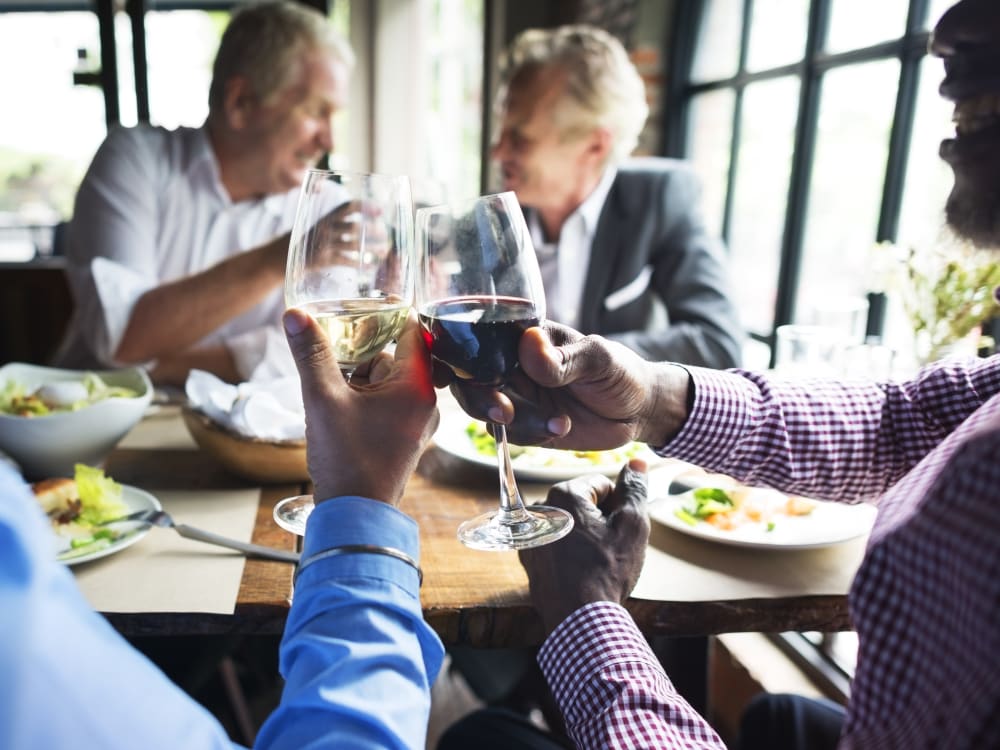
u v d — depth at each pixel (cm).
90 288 166
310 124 189
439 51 382
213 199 193
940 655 42
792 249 231
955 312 114
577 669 66
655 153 315
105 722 30
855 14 203
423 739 47
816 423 88
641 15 299
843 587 78
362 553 51
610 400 79
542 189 198
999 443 41
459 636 73
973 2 67
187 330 155
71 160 305
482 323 65
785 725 101
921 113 183
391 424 57
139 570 78
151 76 301
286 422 99
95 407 98
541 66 188
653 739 60
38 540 28
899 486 53
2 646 26
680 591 76
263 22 180
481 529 75
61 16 290
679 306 188
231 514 91
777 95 242
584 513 76
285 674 50
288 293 72
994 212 73
